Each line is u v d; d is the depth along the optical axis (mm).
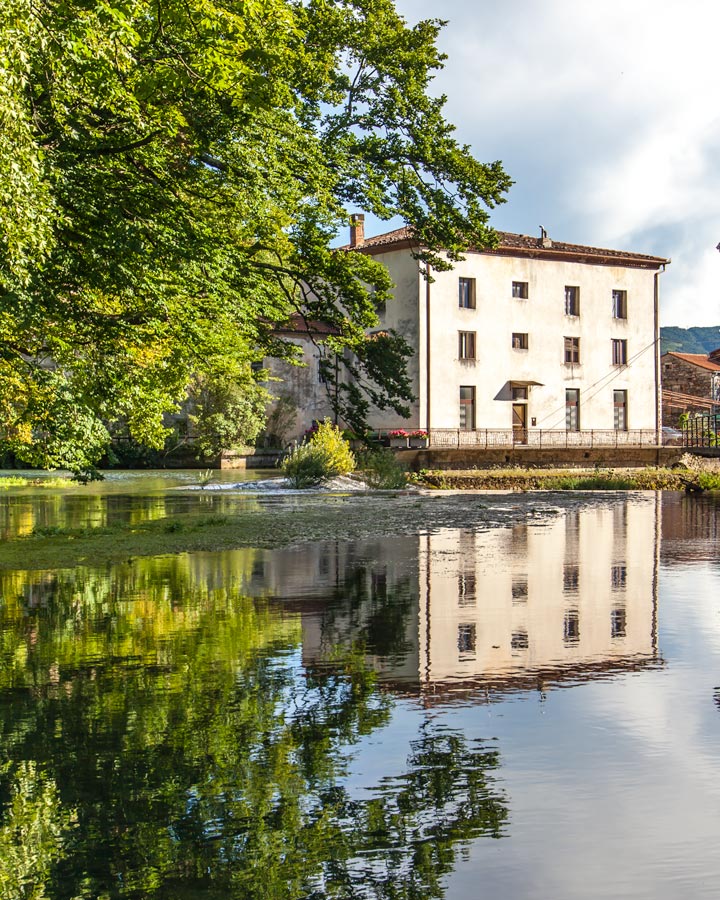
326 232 20969
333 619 9391
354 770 4957
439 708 6121
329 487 36969
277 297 20719
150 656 7738
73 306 16109
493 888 3678
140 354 19359
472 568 13500
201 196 17203
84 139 13484
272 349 23750
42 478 42719
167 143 15656
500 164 24672
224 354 20094
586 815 4355
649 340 58844
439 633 8648
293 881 3758
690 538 18234
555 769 4945
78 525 20203
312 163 19109
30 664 7484
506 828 4223
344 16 22906
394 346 30859
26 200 9094
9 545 16203
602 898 3596
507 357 53906
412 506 27578
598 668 7215
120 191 14555
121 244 13844
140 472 48344
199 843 4113
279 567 13531
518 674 7051
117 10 10250
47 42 9656
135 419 20375
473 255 52750
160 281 15664
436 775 4867
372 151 23391
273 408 55938
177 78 12422
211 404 52656
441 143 24094
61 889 3732
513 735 5520
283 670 7227
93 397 18062
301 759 5141
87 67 11672
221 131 15727
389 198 23875
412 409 51250
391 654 7754
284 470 38500
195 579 12219
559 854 3967
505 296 53875
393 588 11484
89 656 7762
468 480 42094
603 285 57312
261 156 17250
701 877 3756
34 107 12305
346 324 23266
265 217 18453
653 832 4168
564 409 56062
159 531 18781
